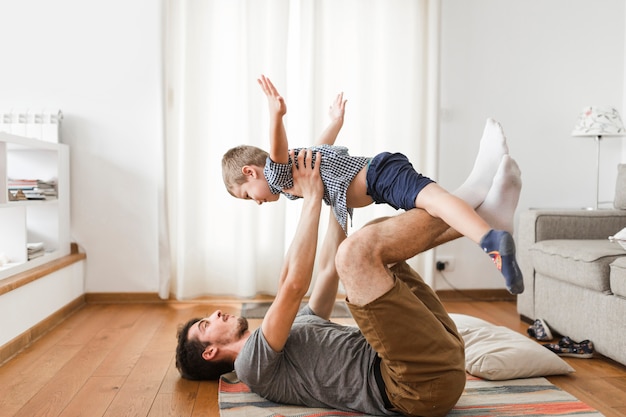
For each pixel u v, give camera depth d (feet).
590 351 9.16
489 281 14.08
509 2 13.96
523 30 14.03
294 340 7.02
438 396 6.27
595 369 8.61
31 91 12.95
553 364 8.15
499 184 6.52
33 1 12.91
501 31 13.96
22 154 12.32
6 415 6.83
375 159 6.56
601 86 14.32
